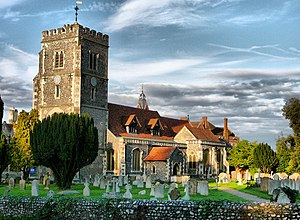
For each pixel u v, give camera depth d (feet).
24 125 234.17
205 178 291.99
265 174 241.96
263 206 91.66
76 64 246.27
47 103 253.44
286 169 271.08
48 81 254.47
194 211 96.68
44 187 185.78
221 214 94.27
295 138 243.19
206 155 309.22
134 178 255.70
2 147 209.87
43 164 180.34
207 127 379.14
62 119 179.83
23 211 116.47
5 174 258.78
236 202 95.35
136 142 266.36
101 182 185.47
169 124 321.11
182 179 239.91
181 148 302.04
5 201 119.55
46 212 112.27
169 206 99.19
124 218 102.94
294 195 107.45
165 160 264.72
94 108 254.47
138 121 282.77
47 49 256.93
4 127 303.07
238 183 216.95
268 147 276.41
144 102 449.89
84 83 249.14
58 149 175.83
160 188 135.44
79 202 109.60
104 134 260.01
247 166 308.40
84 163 184.55
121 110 284.61
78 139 178.40
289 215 89.45
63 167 179.32
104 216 105.40
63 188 178.91
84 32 251.80
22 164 226.38
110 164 259.19
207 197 141.18
